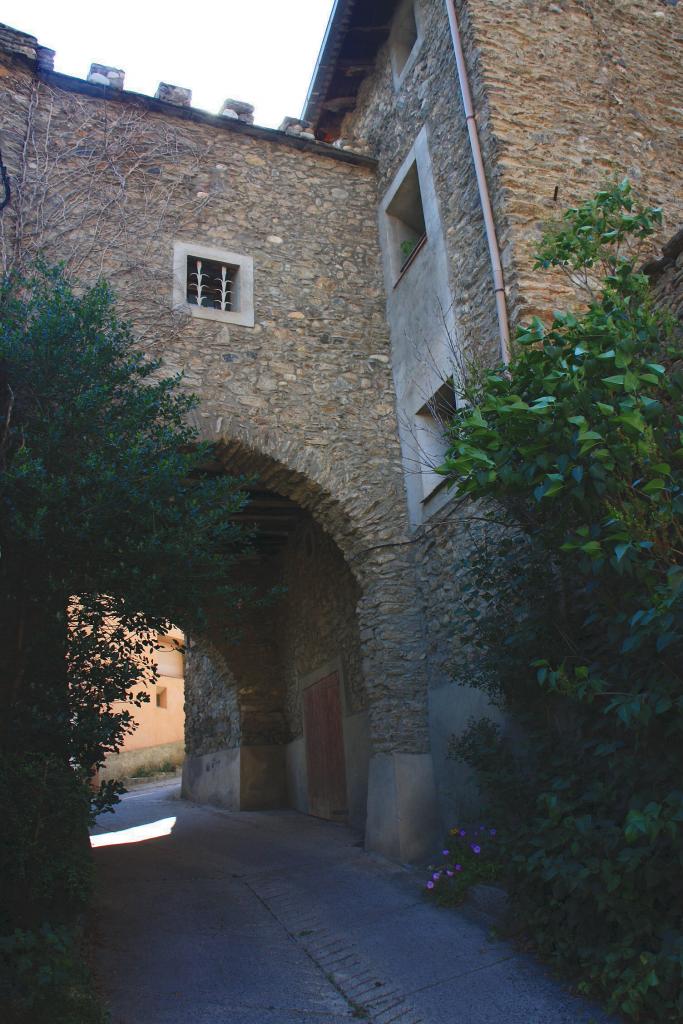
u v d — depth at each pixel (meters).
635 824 2.96
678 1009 2.86
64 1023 2.94
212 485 4.85
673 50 7.52
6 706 4.15
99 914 4.70
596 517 3.48
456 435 4.50
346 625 8.25
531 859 3.58
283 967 4.03
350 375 7.18
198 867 6.34
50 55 6.86
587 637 4.24
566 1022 3.11
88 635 4.27
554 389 3.41
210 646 10.64
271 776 10.12
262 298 7.09
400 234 7.77
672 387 3.39
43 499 3.96
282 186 7.64
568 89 6.64
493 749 4.71
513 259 5.69
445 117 6.88
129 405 4.63
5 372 4.44
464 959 3.89
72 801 3.80
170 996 3.55
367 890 5.29
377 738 6.51
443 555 6.31
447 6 6.84
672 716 3.25
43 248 6.29
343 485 6.78
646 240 6.36
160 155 7.12
